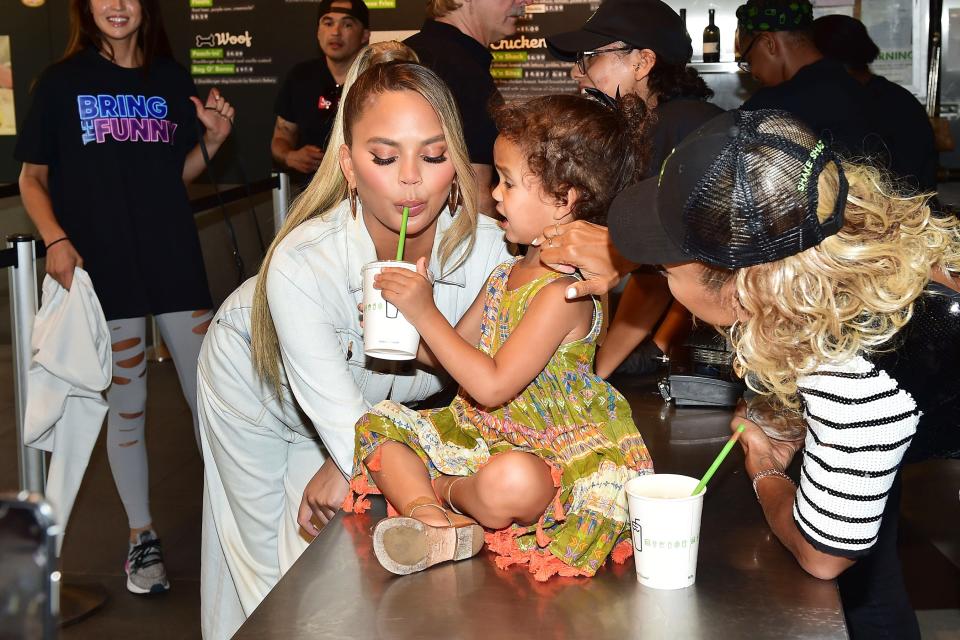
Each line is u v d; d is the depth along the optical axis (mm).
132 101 3098
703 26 5828
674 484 1336
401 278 1467
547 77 5930
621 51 2561
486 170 2654
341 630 1190
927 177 3830
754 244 1160
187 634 2967
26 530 645
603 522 1360
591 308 1500
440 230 1813
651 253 1254
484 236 1860
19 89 6176
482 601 1264
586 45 2561
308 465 2055
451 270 1834
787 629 1185
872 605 2006
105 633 2969
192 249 3203
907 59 5715
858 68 3936
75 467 2902
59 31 6121
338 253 1749
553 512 1344
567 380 1474
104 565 3385
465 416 1555
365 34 4938
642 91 2600
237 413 2025
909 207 1307
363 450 1519
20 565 646
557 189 1503
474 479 1400
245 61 6105
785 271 1176
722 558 1380
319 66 5043
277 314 1727
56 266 2805
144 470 3211
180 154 3240
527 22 5887
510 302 1509
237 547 2141
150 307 3119
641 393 2314
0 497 646
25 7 6102
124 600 3164
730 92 5809
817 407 1226
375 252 1771
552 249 1451
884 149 3531
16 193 3143
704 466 1775
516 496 1331
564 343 1477
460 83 2611
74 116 3025
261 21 6062
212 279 6000
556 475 1364
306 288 1715
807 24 3516
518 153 1510
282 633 1184
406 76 1606
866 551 1252
